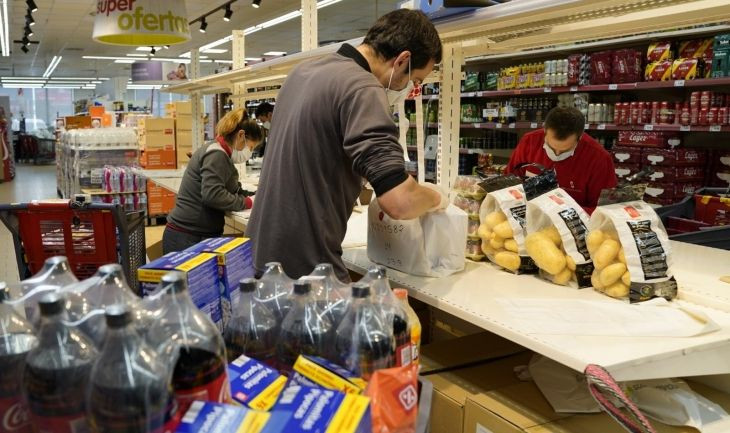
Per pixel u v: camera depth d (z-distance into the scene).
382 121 1.48
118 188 7.17
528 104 5.58
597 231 1.69
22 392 0.84
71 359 0.80
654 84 4.36
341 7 10.88
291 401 0.80
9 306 0.90
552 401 1.57
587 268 1.72
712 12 1.60
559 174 3.14
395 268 1.94
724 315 1.50
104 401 0.74
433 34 1.69
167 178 5.14
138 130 7.86
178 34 4.29
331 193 1.64
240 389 0.92
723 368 1.35
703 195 3.17
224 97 7.79
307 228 1.63
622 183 1.94
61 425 0.79
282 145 1.66
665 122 4.34
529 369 1.74
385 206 1.47
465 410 1.62
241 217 3.18
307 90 1.62
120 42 4.54
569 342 1.31
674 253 2.16
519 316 1.48
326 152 1.60
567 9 1.51
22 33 14.00
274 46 16.59
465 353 1.96
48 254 2.13
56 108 31.28
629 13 1.62
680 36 4.48
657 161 4.39
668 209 3.15
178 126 7.52
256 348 1.08
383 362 0.99
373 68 1.70
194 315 0.88
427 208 1.61
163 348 0.83
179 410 0.81
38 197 12.26
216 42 15.45
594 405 1.54
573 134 2.90
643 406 1.51
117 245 2.15
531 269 1.89
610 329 1.38
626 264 1.60
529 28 1.86
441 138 2.49
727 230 2.50
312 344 1.05
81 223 2.12
